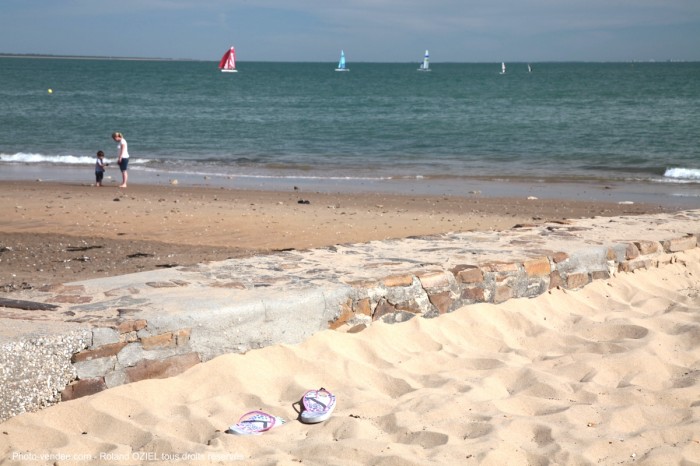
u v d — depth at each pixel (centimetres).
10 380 419
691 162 2564
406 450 415
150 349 478
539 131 3681
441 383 514
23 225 1316
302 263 663
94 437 418
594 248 747
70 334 444
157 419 439
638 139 3275
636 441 433
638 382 528
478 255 706
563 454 411
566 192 1962
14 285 828
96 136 3469
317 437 434
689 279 797
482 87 9012
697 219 959
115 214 1448
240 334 517
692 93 6975
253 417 448
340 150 3044
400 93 7775
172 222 1366
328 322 564
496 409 473
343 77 13212
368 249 736
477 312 639
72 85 8738
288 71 17762
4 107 5078
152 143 3234
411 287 610
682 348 592
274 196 1803
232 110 5256
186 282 585
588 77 12138
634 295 730
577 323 649
